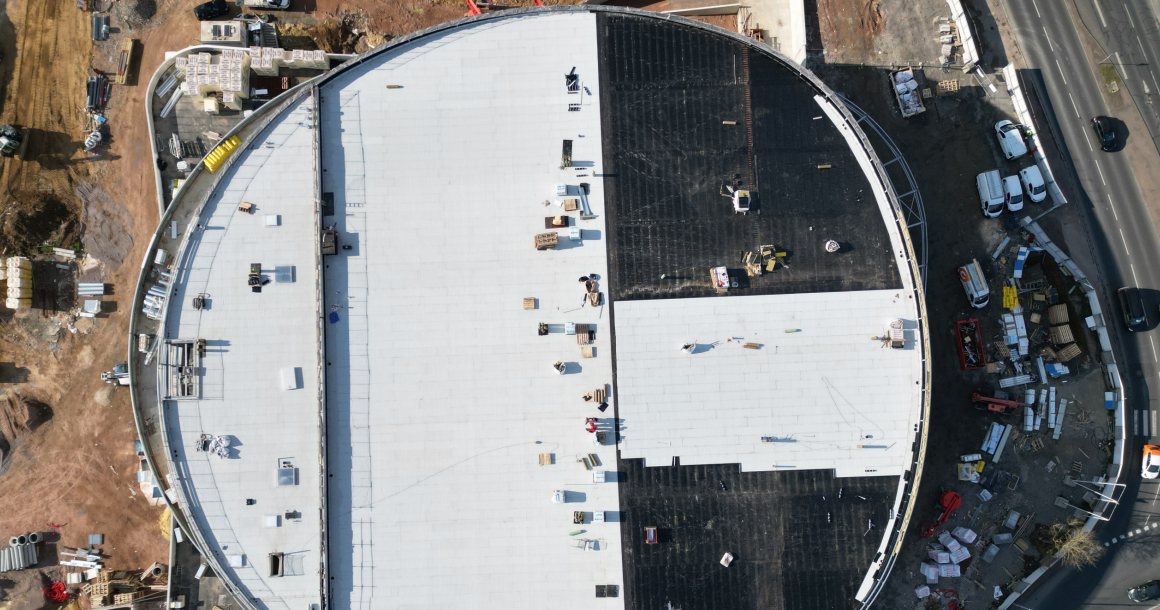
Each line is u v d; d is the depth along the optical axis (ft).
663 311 173.58
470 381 171.83
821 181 175.63
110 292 200.13
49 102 201.87
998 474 195.93
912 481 170.50
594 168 175.83
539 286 173.68
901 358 172.24
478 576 169.89
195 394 169.78
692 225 175.22
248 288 172.04
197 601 183.62
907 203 196.34
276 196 173.68
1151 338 200.75
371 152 173.99
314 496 170.71
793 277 174.09
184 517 178.70
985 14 207.21
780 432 171.94
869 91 204.13
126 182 201.57
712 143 176.35
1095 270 202.08
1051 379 199.11
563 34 176.65
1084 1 206.80
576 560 170.60
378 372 171.32
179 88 192.95
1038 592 197.26
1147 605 193.88
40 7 203.21
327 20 204.54
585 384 172.45
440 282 173.06
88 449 198.49
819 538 170.91
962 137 203.31
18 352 199.11
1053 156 204.44
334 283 171.94
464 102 175.42
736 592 170.81
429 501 170.30
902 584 193.98
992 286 199.52
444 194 174.19
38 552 195.93
